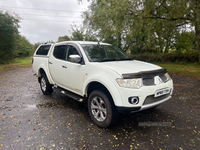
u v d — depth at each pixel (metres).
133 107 2.70
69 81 3.94
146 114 3.84
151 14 11.73
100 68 3.10
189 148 2.52
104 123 3.02
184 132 3.00
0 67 14.77
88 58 3.51
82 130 3.05
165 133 2.97
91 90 3.51
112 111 2.90
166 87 3.13
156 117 3.67
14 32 18.31
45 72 4.88
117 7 10.23
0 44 17.75
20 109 4.10
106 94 2.99
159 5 11.30
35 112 3.91
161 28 12.84
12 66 16.11
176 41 23.48
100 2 11.83
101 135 2.88
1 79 8.57
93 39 20.61
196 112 3.94
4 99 4.94
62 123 3.33
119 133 2.96
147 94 2.77
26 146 2.53
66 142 2.65
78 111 4.00
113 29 12.45
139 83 2.76
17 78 8.91
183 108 4.21
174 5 10.41
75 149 2.47
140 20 10.64
